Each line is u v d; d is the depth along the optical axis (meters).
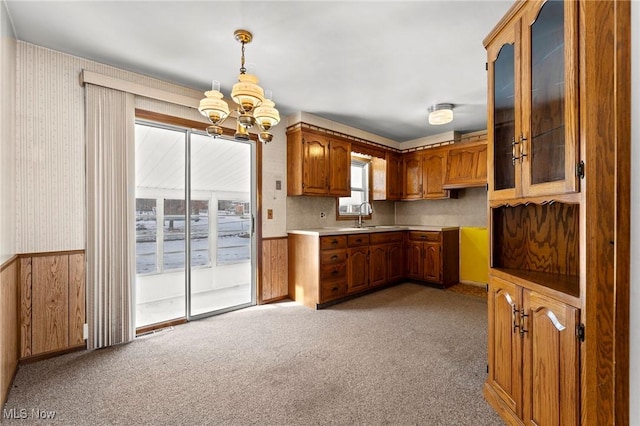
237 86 1.79
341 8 1.81
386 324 2.95
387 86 2.96
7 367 1.81
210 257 3.39
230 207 3.53
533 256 1.68
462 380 1.94
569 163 1.07
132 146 2.60
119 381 1.93
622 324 0.85
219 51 2.30
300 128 3.68
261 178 3.63
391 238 4.48
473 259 4.58
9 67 1.91
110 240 2.48
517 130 1.45
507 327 1.56
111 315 2.48
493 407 1.66
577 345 1.08
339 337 2.63
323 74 2.69
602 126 0.94
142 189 2.96
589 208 0.96
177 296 3.16
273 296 3.76
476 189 4.65
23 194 2.14
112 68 2.54
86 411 1.63
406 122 4.14
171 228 3.12
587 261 0.96
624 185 0.84
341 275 3.69
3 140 1.76
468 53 2.34
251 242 3.64
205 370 2.07
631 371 0.84
